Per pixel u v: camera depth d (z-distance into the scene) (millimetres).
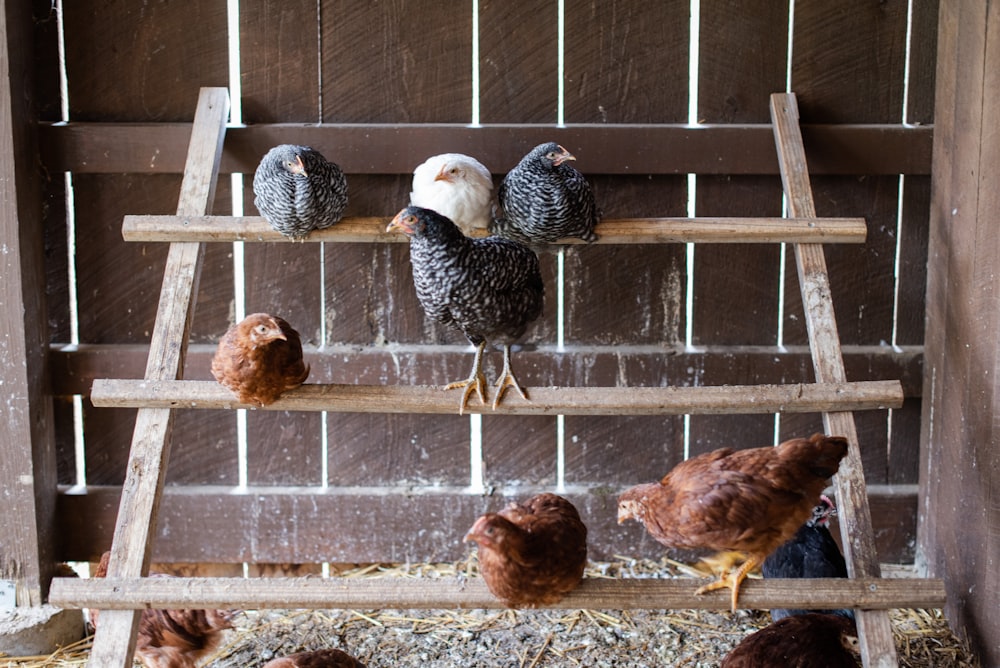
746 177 3436
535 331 3553
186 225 2982
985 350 3033
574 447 3633
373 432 3604
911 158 3391
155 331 2941
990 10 2969
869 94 3391
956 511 3236
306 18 3297
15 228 3160
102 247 3424
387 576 3631
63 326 3465
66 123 3311
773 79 3367
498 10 3303
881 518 3617
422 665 3148
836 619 2873
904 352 3508
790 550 3156
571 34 3324
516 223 2953
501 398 2826
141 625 2930
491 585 2541
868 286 3518
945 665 3117
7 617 3262
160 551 3602
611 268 3500
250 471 3621
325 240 3014
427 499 3607
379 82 3350
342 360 3500
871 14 3328
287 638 3275
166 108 3348
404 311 3529
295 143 3328
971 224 3105
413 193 3115
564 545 2562
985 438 3039
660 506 2600
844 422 2910
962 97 3150
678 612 3391
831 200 3467
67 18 3266
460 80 3354
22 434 3270
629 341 3559
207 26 3293
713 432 3621
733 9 3312
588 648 3221
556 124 3377
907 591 2668
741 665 2693
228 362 2646
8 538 3314
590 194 2932
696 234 3020
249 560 3631
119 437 3535
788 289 3523
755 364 3518
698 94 3371
